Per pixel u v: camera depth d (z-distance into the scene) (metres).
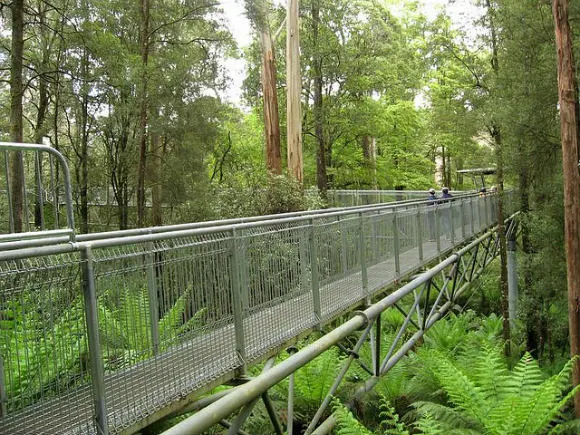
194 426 3.29
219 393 4.55
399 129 29.14
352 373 8.30
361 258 7.46
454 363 9.10
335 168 26.66
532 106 11.22
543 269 11.95
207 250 4.16
